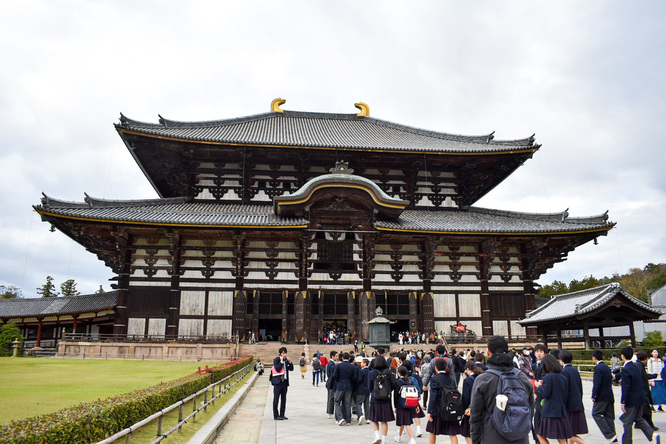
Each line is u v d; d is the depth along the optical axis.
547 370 10.53
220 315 46.62
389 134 64.06
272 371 16.98
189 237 47.97
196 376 18.02
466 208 57.72
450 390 11.03
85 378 24.53
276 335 59.03
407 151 52.78
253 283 47.81
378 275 50.03
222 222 44.88
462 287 51.03
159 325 45.91
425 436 14.73
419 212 55.84
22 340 50.38
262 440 13.21
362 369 16.80
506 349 8.18
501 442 7.64
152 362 38.41
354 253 50.03
